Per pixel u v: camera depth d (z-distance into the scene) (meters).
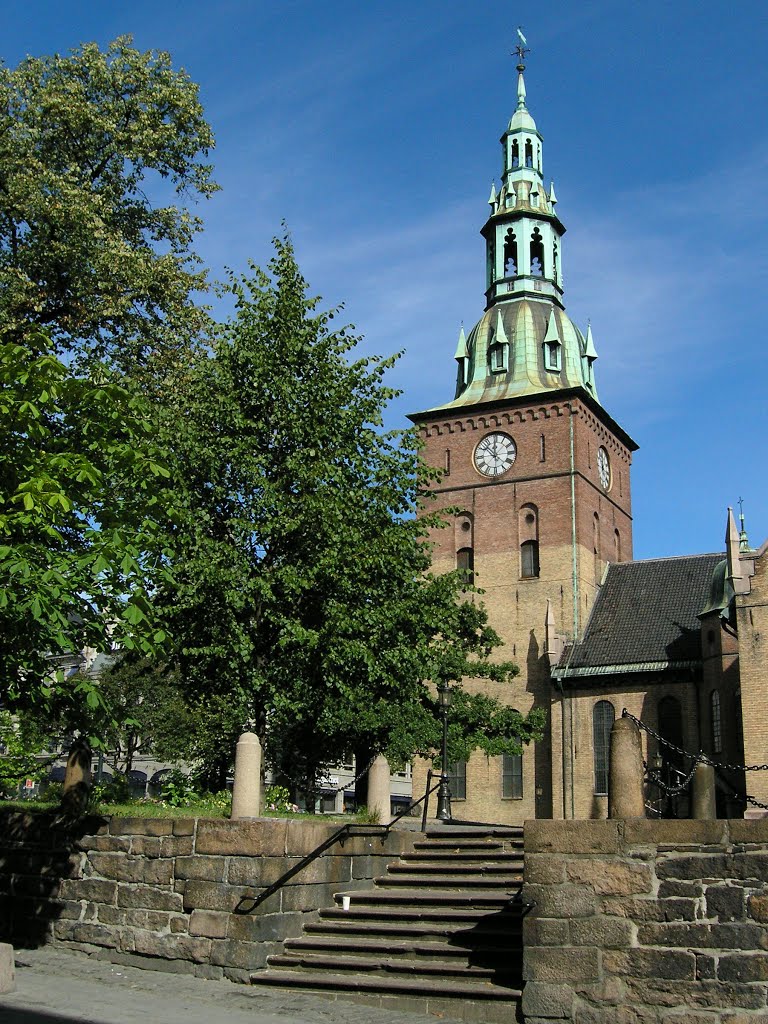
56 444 17.30
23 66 29.41
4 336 26.77
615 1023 12.51
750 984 12.16
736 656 46.22
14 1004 13.02
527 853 13.30
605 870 12.97
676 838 12.81
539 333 63.88
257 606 21.89
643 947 12.64
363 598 22.64
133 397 17.53
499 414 61.62
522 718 47.28
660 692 50.66
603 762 51.28
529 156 68.12
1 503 15.79
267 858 16.02
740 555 46.34
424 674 24.48
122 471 17.52
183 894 16.45
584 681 52.66
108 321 29.17
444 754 30.67
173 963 16.22
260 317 24.00
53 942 17.84
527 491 59.59
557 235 67.62
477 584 59.09
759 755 39.62
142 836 17.23
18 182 26.73
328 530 21.77
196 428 22.81
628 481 67.62
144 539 16.56
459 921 16.02
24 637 15.22
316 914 16.94
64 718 17.11
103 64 29.69
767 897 12.30
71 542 16.89
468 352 65.31
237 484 22.66
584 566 57.81
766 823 12.50
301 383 23.62
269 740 35.47
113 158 29.98
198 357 28.00
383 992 14.11
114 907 17.23
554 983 12.83
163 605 21.52
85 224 26.95
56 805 19.88
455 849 19.95
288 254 24.86
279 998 14.43
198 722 43.03
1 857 19.14
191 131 31.02
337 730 33.47
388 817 20.42
